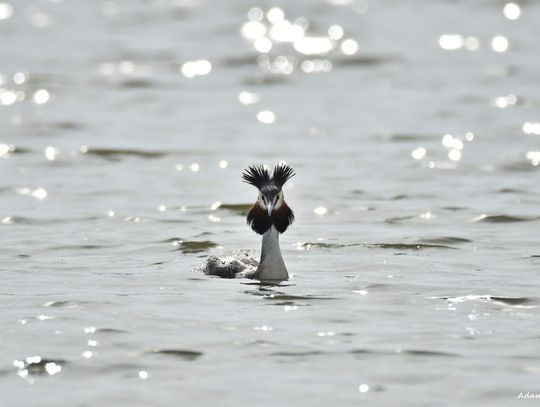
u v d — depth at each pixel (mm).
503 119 32875
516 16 55188
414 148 29078
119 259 18234
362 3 61125
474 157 27781
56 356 13031
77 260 18109
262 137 30875
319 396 11828
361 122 32906
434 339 13625
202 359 12945
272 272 16734
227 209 22500
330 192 23953
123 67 42906
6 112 34375
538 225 20703
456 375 12383
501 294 15766
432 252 18672
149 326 14156
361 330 14008
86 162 27484
